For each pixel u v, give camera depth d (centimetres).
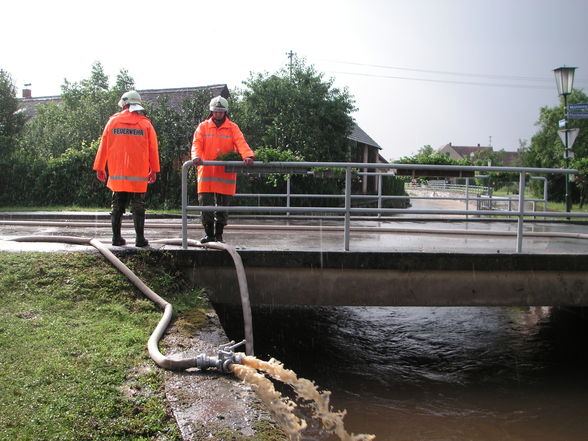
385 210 614
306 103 2236
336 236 853
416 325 916
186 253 582
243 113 2072
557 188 3069
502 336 858
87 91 2548
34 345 388
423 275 595
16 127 1947
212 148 624
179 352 410
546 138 4238
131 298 513
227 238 801
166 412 317
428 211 624
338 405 562
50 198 1802
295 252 584
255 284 590
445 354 760
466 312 1019
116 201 600
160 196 1753
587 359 744
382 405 567
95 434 289
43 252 569
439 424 522
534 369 703
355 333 855
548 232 974
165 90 2666
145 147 593
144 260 577
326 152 2272
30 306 459
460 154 12231
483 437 496
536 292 603
